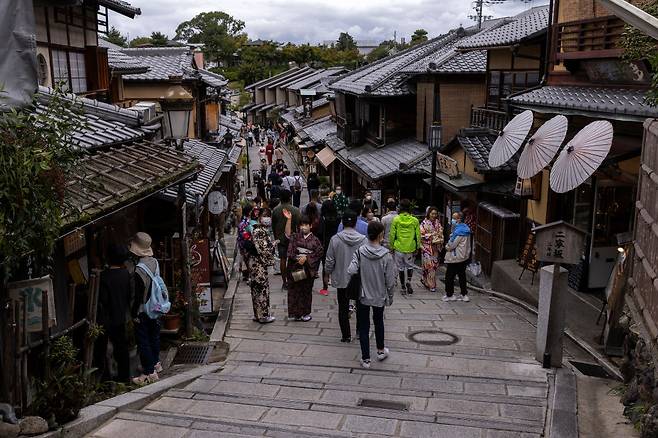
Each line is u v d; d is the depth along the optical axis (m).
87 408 5.56
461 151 15.98
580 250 7.25
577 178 7.57
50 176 4.48
